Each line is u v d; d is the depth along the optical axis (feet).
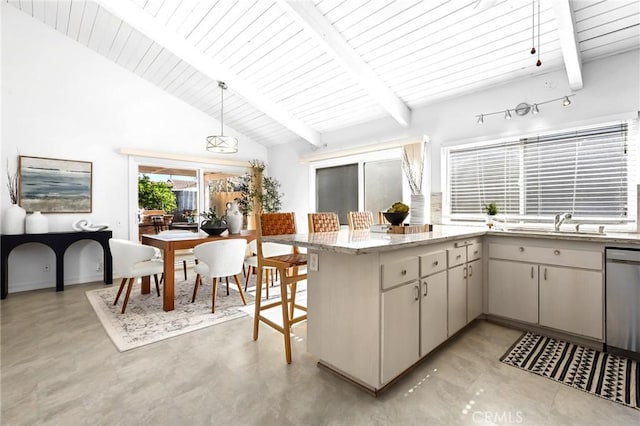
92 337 8.24
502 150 11.40
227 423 4.97
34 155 13.21
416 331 6.40
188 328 8.88
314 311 6.70
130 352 7.39
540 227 10.38
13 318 9.66
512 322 9.21
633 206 8.87
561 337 8.29
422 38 9.91
